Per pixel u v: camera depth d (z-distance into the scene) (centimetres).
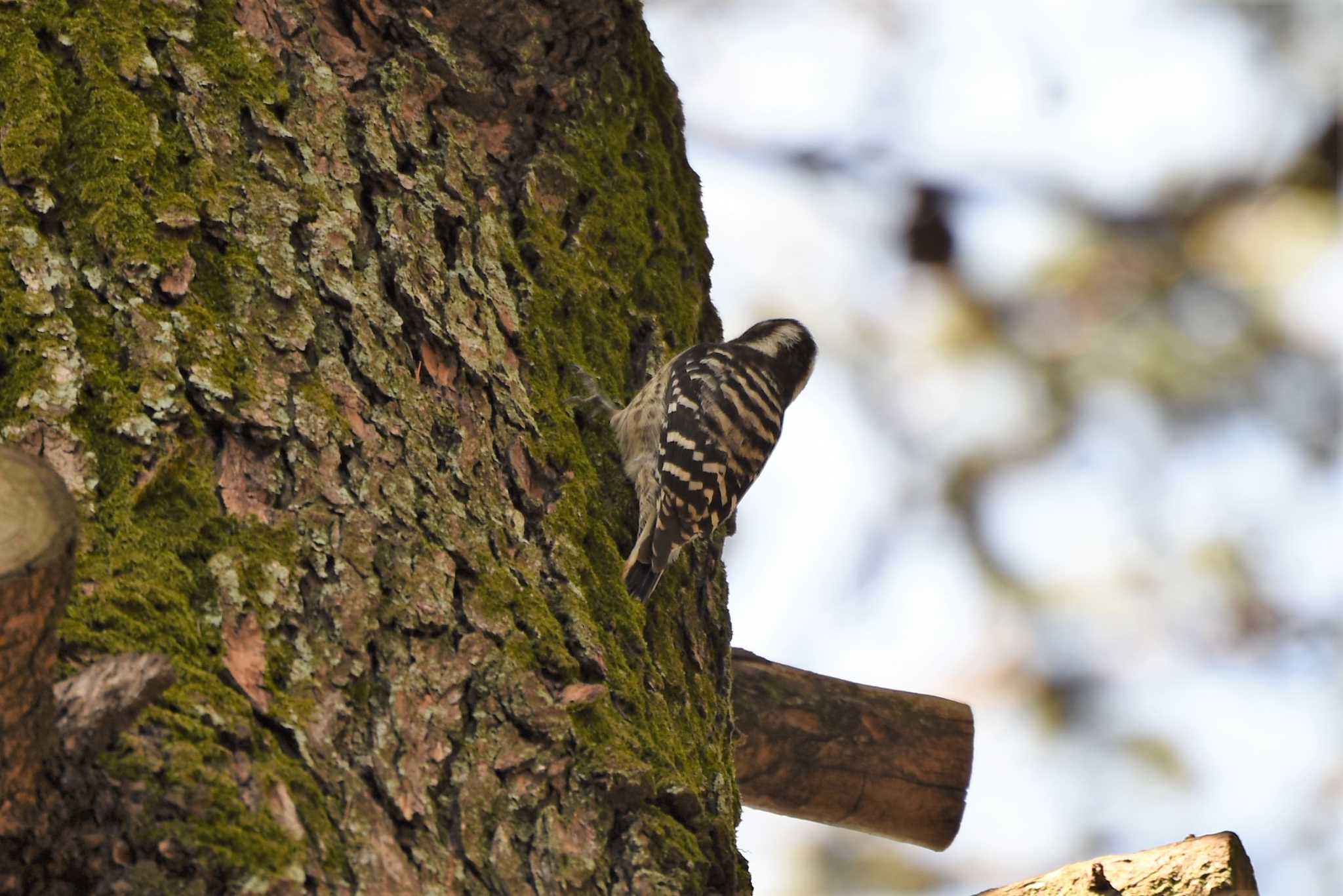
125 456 560
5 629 393
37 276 588
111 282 602
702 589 836
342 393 630
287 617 553
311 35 750
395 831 524
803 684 850
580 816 571
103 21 675
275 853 480
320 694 540
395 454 629
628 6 940
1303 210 1091
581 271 835
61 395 562
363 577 579
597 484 754
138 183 629
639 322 866
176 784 475
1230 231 1106
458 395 683
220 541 560
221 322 618
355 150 724
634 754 608
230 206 655
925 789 856
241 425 591
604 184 886
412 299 686
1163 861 644
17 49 648
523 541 663
